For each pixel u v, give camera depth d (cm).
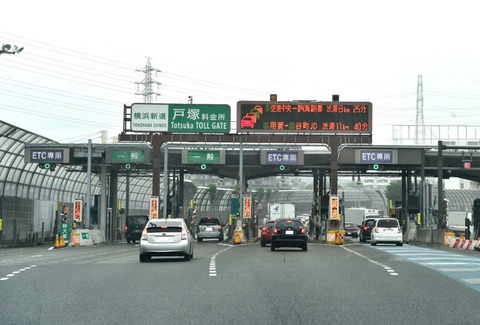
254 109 4653
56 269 2138
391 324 1044
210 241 5841
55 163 4850
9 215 4812
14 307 1245
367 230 5278
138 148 4931
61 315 1145
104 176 5369
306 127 4628
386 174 5988
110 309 1211
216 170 5700
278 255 2962
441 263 2377
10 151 4659
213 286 1588
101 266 2278
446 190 9250
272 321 1070
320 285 1606
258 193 11388
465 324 1046
